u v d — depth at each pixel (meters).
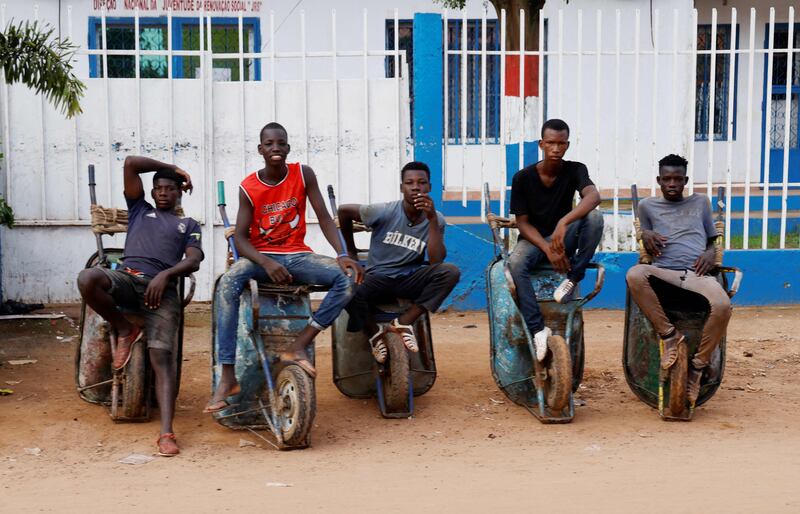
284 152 5.65
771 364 7.42
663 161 6.30
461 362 7.45
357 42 14.85
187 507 4.34
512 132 11.01
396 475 4.85
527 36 11.63
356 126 9.21
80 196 9.14
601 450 5.29
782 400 6.41
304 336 5.45
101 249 6.04
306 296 5.74
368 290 6.12
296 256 5.69
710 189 9.42
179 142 9.18
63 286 9.16
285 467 5.01
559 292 5.95
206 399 6.41
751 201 13.07
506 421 5.94
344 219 6.30
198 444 5.44
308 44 14.77
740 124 15.61
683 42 14.23
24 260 9.08
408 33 14.94
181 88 9.14
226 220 5.88
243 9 14.54
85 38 14.19
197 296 9.37
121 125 9.12
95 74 14.22
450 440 5.54
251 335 5.48
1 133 8.97
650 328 6.11
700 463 5.00
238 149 9.23
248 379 5.55
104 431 5.64
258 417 5.65
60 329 8.34
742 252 9.38
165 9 14.33
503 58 9.10
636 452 5.24
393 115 9.21
